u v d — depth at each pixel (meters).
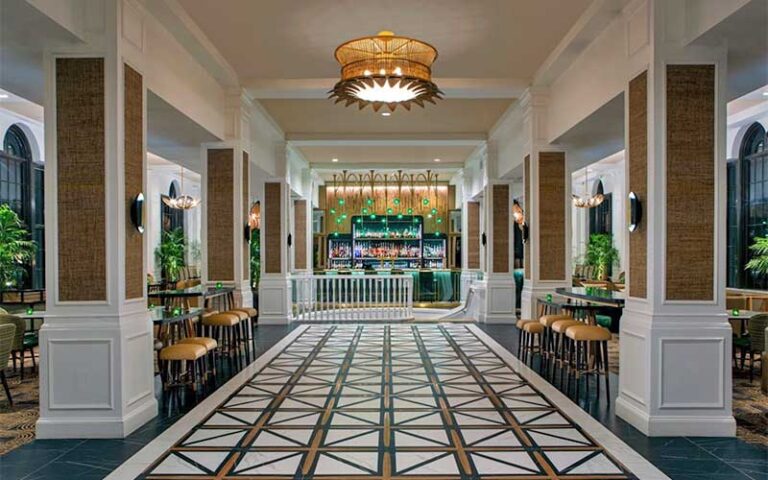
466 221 15.12
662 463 3.86
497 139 11.35
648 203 4.63
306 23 5.88
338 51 5.59
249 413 5.05
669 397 4.48
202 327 7.36
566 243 8.08
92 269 4.52
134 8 4.85
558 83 7.54
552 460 3.91
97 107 4.52
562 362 6.32
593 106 6.14
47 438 4.42
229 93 7.95
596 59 6.04
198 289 7.87
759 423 4.81
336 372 6.78
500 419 4.87
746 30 4.19
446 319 12.12
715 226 4.54
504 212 11.52
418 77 5.51
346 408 5.20
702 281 4.54
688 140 4.56
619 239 15.84
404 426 4.66
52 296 4.50
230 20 5.78
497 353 8.05
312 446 4.19
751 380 6.42
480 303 11.77
